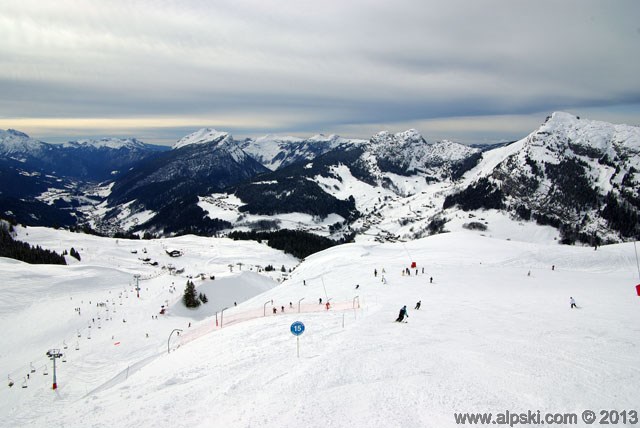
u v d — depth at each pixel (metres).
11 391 42.34
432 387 15.54
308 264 89.69
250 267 168.12
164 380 22.05
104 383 38.75
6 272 98.25
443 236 104.12
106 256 166.00
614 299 39.06
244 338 29.75
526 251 74.81
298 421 13.55
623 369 17.34
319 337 26.48
